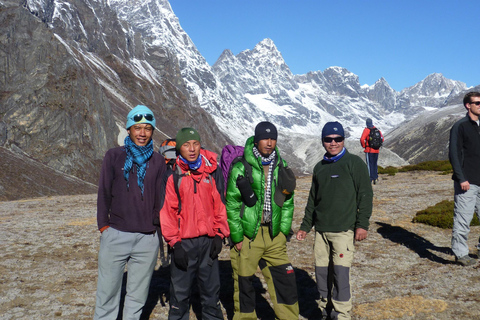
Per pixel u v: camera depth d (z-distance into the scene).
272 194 4.30
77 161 84.50
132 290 4.25
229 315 5.02
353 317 4.79
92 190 74.19
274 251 4.38
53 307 5.27
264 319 4.88
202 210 4.19
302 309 5.18
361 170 4.43
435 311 4.80
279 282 4.38
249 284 4.36
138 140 4.11
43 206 14.82
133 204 4.12
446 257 6.88
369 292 5.52
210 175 4.31
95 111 100.00
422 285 5.64
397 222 9.62
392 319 4.67
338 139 4.48
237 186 4.21
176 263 4.10
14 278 6.34
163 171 4.27
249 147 4.26
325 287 4.69
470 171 6.15
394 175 21.38
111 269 4.14
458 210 6.31
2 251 7.91
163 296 5.71
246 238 4.34
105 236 4.12
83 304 5.36
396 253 7.23
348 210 4.42
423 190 14.51
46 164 78.81
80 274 6.55
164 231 4.09
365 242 8.02
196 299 5.59
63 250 7.99
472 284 5.57
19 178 62.25
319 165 4.69
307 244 8.06
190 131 4.08
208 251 4.30
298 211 11.45
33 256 7.57
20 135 80.62
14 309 5.20
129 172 4.11
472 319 4.54
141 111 4.05
